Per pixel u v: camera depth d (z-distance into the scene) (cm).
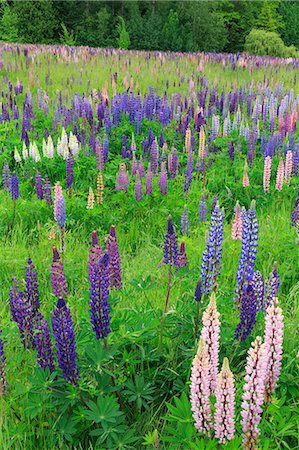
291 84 1978
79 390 361
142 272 614
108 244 493
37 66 2070
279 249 651
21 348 452
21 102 1530
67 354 352
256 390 294
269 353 336
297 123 1334
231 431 301
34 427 372
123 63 2300
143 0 5444
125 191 841
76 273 619
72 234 746
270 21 5544
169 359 418
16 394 372
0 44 2945
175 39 4578
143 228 795
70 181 834
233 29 5600
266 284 479
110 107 1298
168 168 969
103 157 980
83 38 4684
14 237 705
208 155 1058
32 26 4559
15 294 398
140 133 1189
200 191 895
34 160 966
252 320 406
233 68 2317
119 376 395
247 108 1417
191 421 335
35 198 839
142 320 412
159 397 413
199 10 4900
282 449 354
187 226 718
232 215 882
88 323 418
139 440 370
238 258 643
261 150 1093
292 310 528
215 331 322
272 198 900
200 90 1528
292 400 392
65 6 4941
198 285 410
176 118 1269
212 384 328
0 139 1070
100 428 373
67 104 1427
